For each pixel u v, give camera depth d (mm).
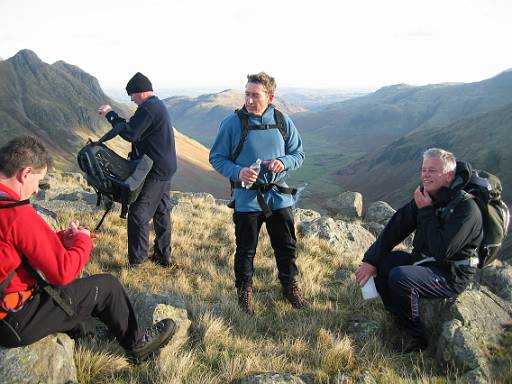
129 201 5246
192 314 4793
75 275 3105
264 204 4922
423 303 4734
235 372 3822
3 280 2922
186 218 9312
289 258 5309
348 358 4160
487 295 4977
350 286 5859
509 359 4070
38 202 9375
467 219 4215
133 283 5516
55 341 3381
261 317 5035
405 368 4125
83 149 5121
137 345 3799
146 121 5613
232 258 6812
